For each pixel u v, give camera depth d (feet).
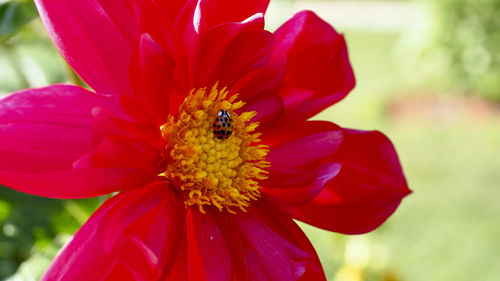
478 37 4.84
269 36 0.85
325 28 0.89
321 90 0.91
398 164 0.91
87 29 0.81
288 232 0.89
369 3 8.77
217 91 0.88
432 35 4.98
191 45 0.84
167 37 0.82
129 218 0.80
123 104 0.80
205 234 0.87
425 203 3.30
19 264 0.96
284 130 0.91
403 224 3.01
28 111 0.78
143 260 0.79
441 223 3.03
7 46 0.99
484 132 4.57
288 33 0.89
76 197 0.79
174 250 0.82
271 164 0.90
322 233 2.18
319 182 0.87
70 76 0.93
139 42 0.79
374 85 5.39
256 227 0.89
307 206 0.90
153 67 0.81
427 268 2.61
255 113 0.89
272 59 0.88
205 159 0.88
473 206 3.28
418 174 3.74
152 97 0.82
